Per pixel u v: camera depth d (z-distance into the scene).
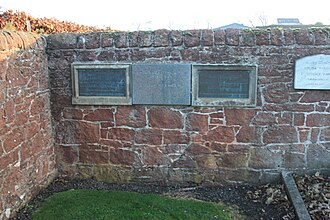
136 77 4.43
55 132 4.75
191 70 4.33
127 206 3.99
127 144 4.66
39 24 5.74
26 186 4.01
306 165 4.45
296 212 3.50
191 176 4.65
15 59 3.72
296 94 4.30
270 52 4.22
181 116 4.51
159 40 4.34
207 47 4.29
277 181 4.53
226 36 4.25
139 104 4.51
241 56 4.26
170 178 4.68
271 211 3.87
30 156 4.09
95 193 4.38
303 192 3.92
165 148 4.61
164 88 4.42
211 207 4.01
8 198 3.62
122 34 4.41
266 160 4.49
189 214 3.82
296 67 4.20
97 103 4.57
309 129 4.37
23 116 3.92
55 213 3.81
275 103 4.34
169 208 3.96
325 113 4.31
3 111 3.50
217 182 4.63
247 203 4.12
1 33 3.57
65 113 4.68
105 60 4.46
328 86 4.21
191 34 4.30
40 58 4.34
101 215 3.75
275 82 4.29
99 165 4.77
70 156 4.80
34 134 4.20
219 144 4.52
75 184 4.70
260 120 4.40
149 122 4.57
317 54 4.16
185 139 4.56
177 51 4.34
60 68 4.56
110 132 4.66
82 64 4.48
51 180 4.69
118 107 4.59
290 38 4.18
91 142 4.72
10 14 5.29
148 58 4.39
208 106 4.42
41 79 4.38
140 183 4.74
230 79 4.33
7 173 3.59
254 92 4.30
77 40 4.48
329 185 4.07
